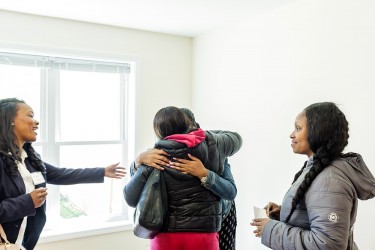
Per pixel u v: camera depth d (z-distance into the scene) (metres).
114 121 3.11
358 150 1.83
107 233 2.90
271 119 2.42
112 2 2.29
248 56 2.64
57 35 2.65
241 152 2.73
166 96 3.20
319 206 1.07
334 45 1.96
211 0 2.24
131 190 1.57
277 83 2.37
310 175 1.15
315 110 1.20
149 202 1.48
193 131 1.58
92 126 3.00
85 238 2.81
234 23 2.78
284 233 1.16
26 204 1.57
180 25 2.87
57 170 2.12
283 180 2.33
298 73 2.20
